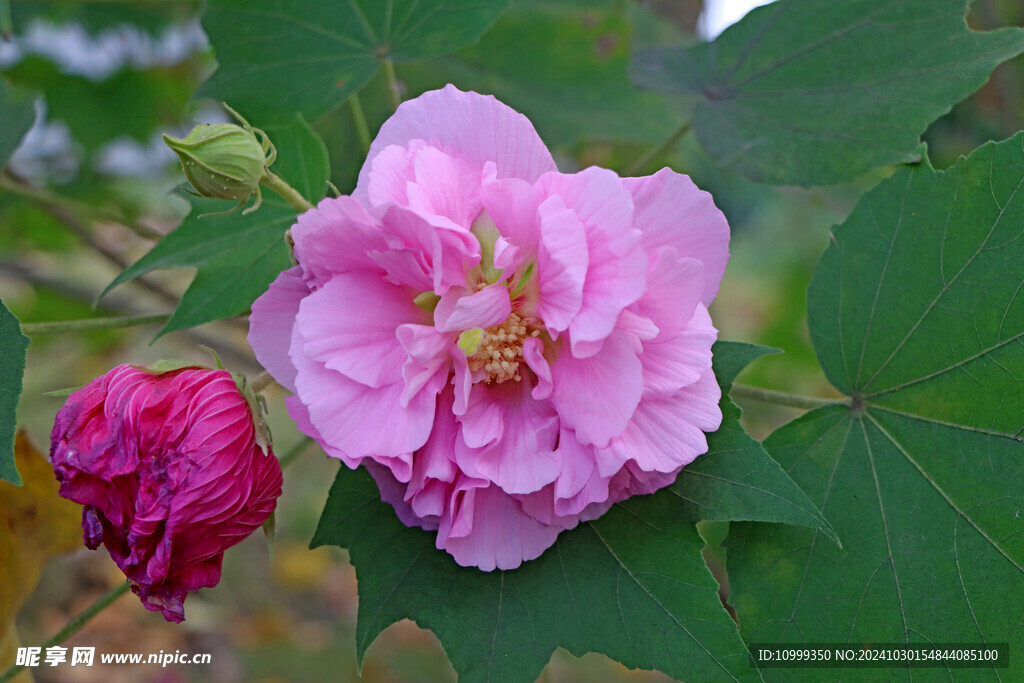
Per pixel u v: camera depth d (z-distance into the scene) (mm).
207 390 558
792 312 1104
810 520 558
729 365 574
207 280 621
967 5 617
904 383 596
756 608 585
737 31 651
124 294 928
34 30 789
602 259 542
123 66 836
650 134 782
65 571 1124
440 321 554
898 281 599
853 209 609
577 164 887
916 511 586
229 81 640
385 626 574
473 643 570
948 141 828
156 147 877
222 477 554
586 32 718
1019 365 580
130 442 553
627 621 564
